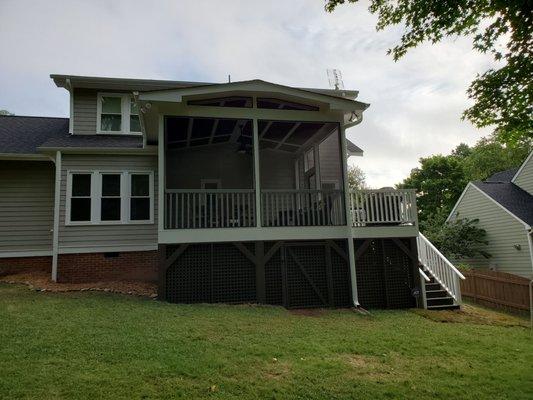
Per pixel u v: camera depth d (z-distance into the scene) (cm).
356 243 1039
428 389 484
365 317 891
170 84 1341
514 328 872
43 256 1184
